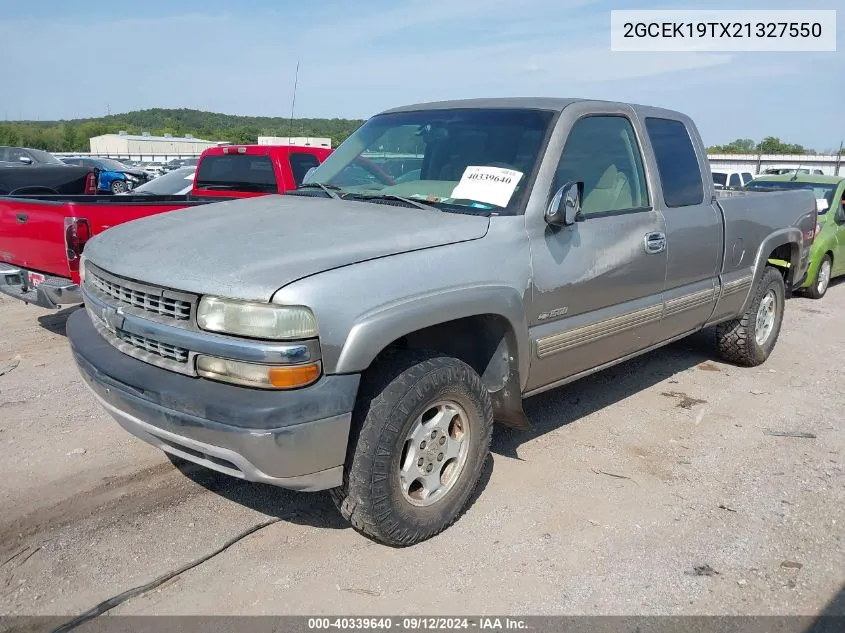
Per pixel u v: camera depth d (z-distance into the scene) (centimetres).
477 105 438
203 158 944
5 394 510
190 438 287
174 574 311
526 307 363
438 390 319
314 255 299
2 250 646
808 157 3142
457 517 352
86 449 425
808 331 770
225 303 281
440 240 332
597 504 376
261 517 359
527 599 299
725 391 557
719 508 375
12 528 341
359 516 312
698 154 508
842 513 372
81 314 381
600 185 421
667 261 460
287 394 277
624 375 591
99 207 565
